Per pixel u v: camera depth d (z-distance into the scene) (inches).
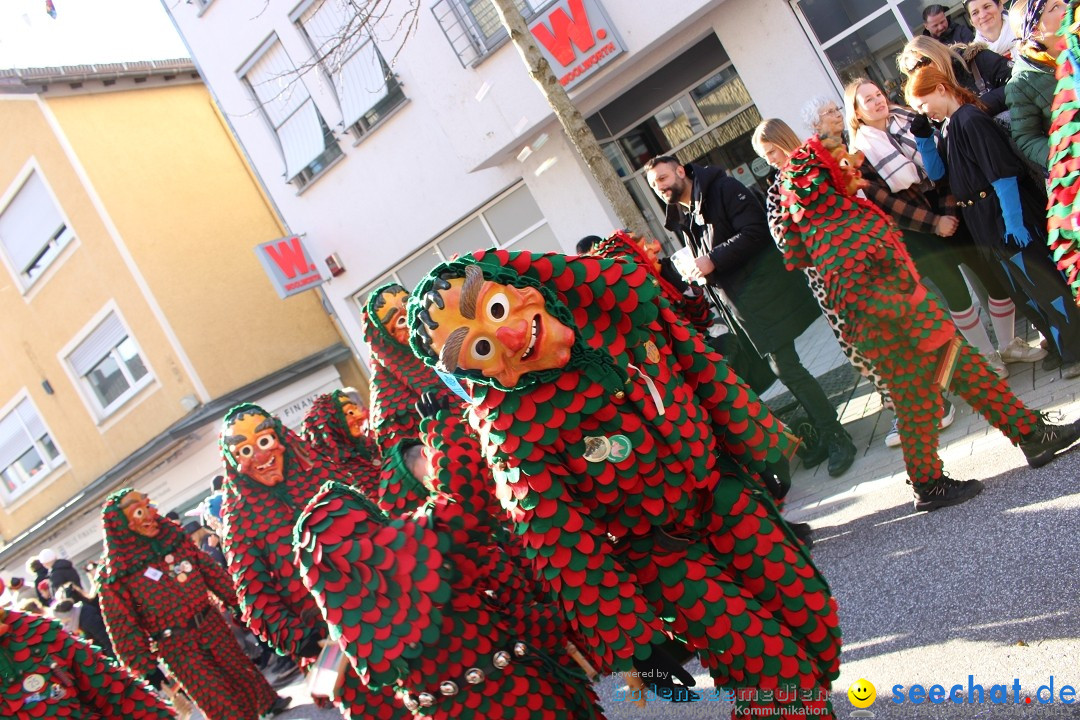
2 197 656.4
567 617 90.4
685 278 190.5
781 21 376.5
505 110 419.8
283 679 338.3
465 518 100.3
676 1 367.9
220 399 601.3
